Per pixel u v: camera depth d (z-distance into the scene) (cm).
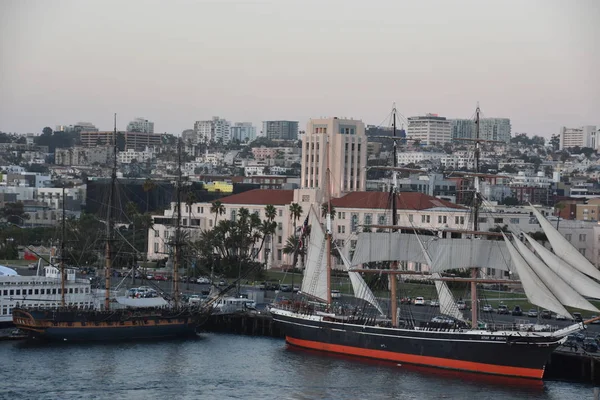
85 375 19250
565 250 19825
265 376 19462
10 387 18200
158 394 18000
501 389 18538
